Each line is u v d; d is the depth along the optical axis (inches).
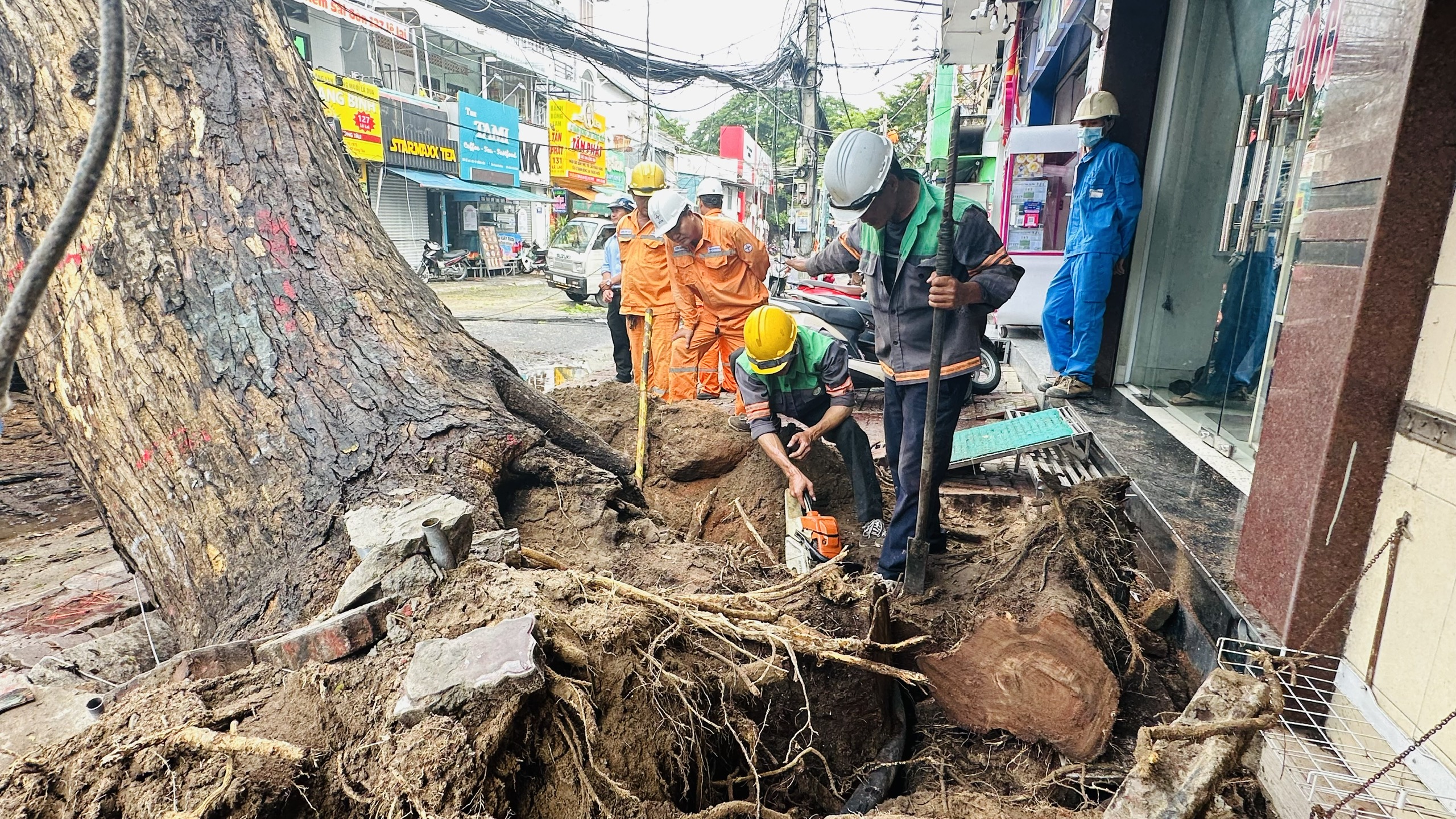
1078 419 178.7
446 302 583.2
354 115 622.2
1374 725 73.9
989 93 637.3
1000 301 108.0
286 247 111.5
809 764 83.0
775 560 122.0
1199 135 182.2
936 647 98.0
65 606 115.9
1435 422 68.5
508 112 843.4
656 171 222.7
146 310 104.8
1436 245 69.5
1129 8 188.2
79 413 109.2
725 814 68.9
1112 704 84.0
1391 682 73.2
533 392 124.0
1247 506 93.5
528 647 63.3
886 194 105.0
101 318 105.7
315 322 108.3
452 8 373.1
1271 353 136.5
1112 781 83.4
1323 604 80.0
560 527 106.1
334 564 88.3
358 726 62.6
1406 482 72.2
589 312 536.4
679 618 78.9
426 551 78.2
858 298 271.6
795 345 131.7
